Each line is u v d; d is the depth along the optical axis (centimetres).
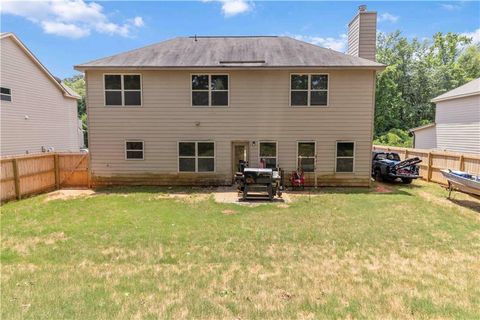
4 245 586
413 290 408
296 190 1191
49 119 1880
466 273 468
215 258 525
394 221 763
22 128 1625
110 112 1236
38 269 475
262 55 1273
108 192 1146
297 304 368
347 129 1230
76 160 1267
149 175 1266
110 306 358
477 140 1688
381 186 1284
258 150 1245
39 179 1136
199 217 795
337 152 1241
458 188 998
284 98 1223
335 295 393
